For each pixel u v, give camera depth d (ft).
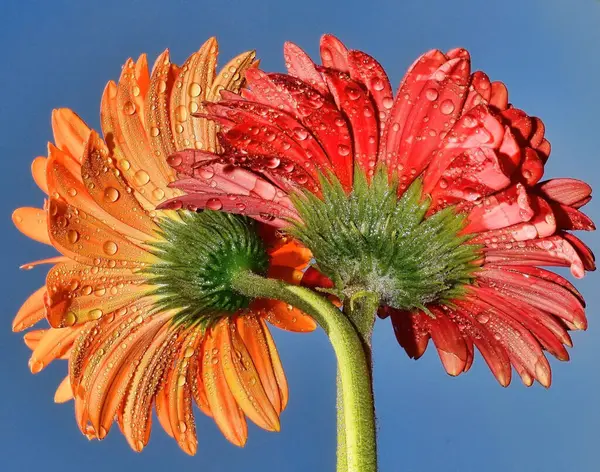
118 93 2.15
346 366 2.02
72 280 2.14
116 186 2.15
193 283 2.18
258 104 2.07
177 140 2.17
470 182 2.05
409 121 2.07
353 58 2.09
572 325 2.11
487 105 2.07
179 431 2.23
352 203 2.09
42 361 2.15
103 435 2.16
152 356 2.20
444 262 2.09
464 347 2.14
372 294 2.08
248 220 2.21
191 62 2.18
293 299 2.10
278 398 2.26
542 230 2.06
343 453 1.99
